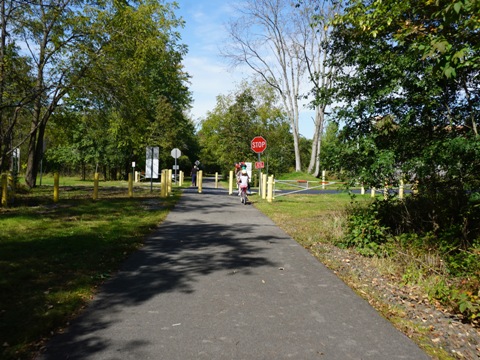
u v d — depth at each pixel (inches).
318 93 435.2
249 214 583.8
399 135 370.3
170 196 835.4
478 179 324.8
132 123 923.4
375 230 355.6
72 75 785.6
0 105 674.2
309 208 667.4
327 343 162.6
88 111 913.5
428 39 263.3
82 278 240.5
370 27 335.9
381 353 155.0
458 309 212.1
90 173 2402.8
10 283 225.6
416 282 263.7
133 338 163.2
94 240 351.9
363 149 373.7
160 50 949.8
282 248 350.3
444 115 368.8
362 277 269.6
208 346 157.2
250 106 1753.2
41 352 149.3
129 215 523.8
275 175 1498.5
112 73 806.5
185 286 235.0
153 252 323.0
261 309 200.1
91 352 150.1
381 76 381.1
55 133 1112.2
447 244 310.3
